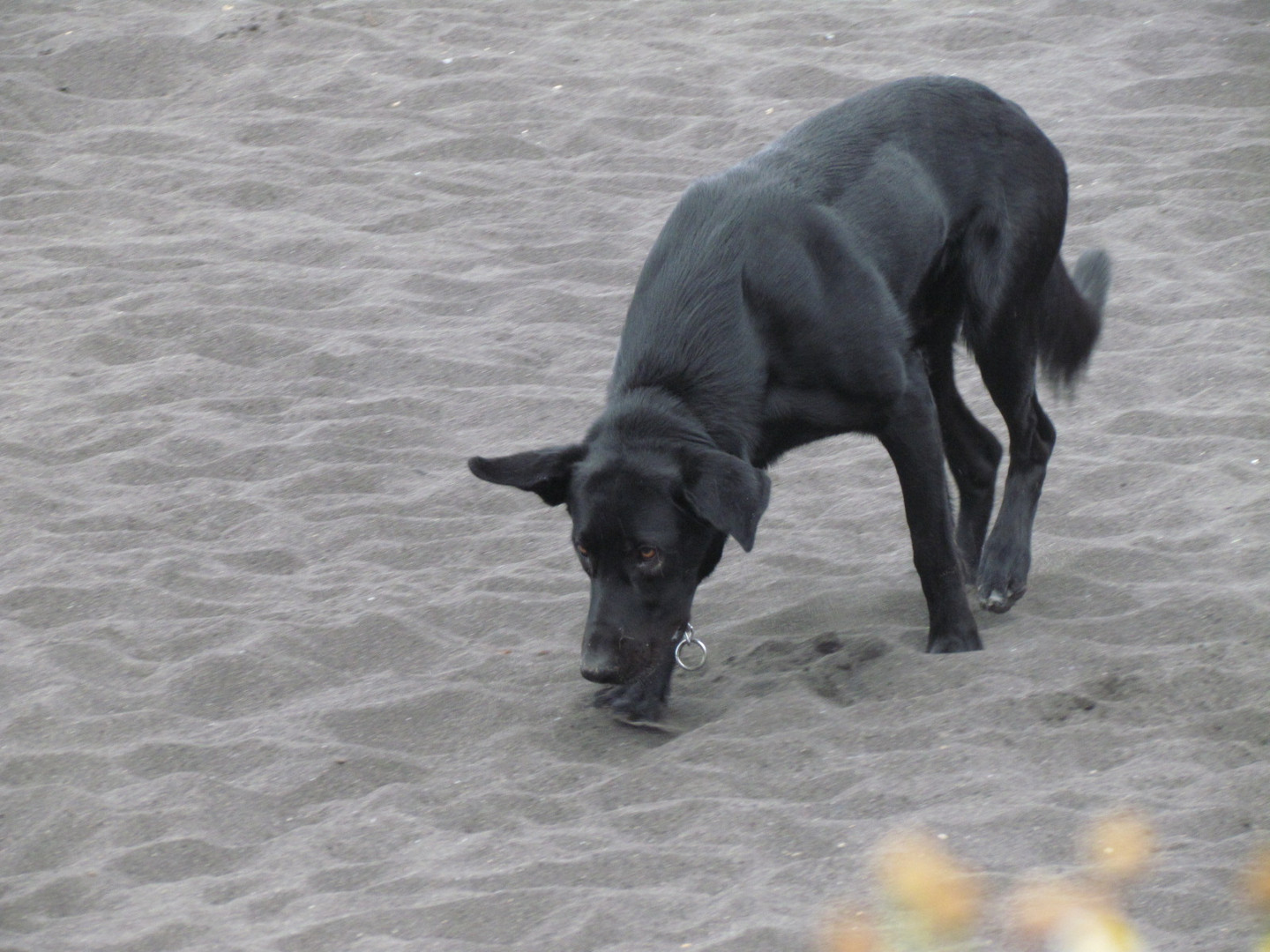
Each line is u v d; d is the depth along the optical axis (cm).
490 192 1661
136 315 1404
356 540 1070
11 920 666
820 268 830
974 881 635
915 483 867
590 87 1892
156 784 768
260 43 2044
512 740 820
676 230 847
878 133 891
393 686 882
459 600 979
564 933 624
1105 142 1678
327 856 709
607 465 765
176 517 1099
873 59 1939
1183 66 1858
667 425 782
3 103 1880
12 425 1233
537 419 1238
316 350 1348
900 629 914
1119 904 607
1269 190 1547
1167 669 823
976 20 2017
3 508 1105
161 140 1800
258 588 1005
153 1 2202
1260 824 668
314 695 878
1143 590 933
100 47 2016
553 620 963
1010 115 940
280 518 1095
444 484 1145
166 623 956
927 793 721
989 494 1005
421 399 1267
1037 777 733
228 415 1251
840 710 817
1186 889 612
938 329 961
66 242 1572
